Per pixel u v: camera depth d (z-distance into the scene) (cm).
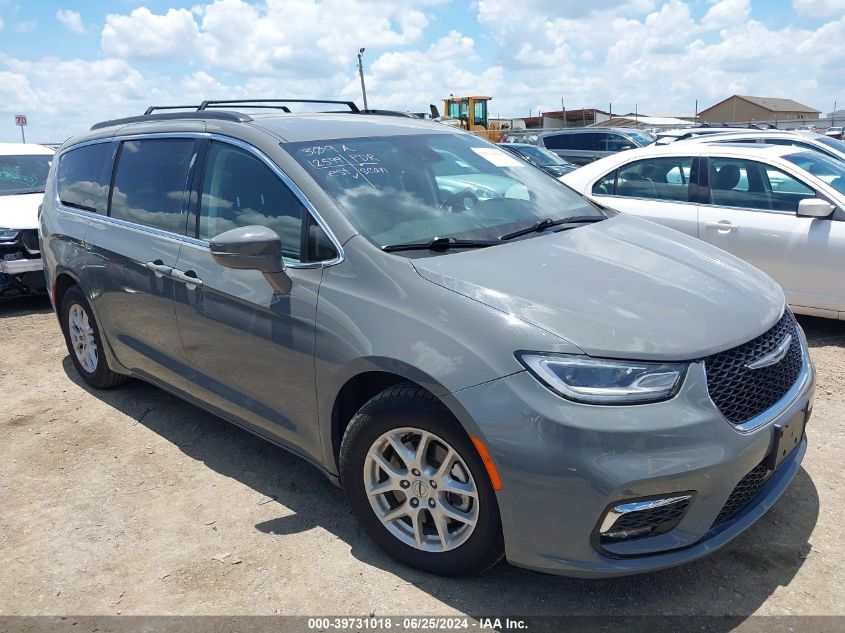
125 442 432
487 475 258
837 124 3509
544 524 247
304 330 307
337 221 312
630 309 265
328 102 443
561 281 282
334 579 294
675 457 238
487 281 278
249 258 304
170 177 399
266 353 329
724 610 266
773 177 597
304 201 324
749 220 596
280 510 349
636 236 352
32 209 768
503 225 340
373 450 292
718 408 249
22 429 456
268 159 344
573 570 248
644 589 280
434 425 268
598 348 247
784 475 289
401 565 301
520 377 248
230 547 320
